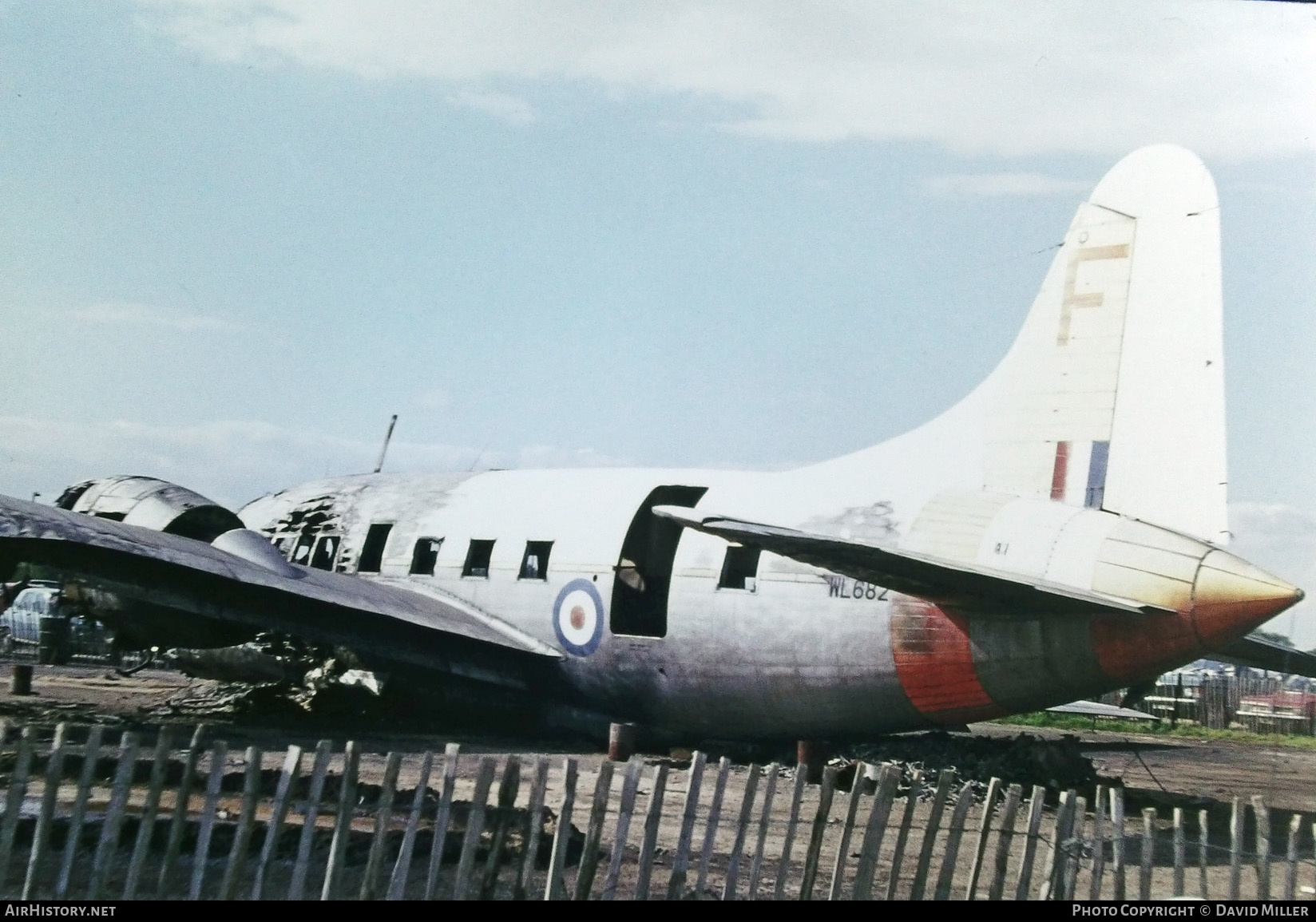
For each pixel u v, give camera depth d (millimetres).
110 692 25750
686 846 9484
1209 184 16219
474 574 21969
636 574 20828
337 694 22109
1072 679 15758
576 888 9258
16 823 8711
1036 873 13023
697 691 19047
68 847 8656
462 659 20406
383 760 16984
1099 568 15273
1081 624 15477
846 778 17297
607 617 20000
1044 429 16828
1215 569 14562
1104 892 12141
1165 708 39312
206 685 25141
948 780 10250
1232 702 39406
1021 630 15828
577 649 20312
